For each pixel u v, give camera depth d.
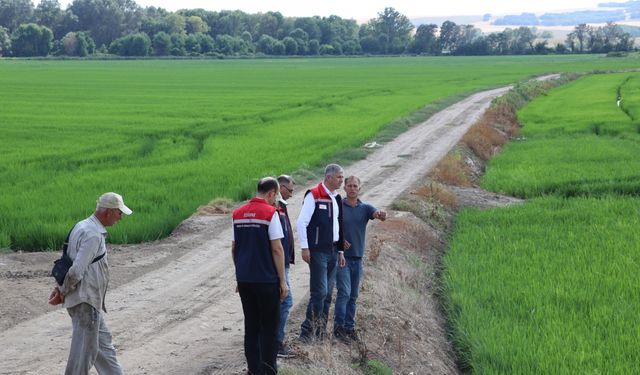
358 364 9.75
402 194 23.72
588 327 11.34
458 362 11.16
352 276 10.55
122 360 9.57
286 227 9.43
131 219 18.19
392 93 77.38
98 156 31.86
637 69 124.50
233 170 27.48
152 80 99.50
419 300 13.12
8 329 10.83
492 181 27.69
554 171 29.28
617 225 19.05
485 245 17.22
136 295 12.69
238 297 12.62
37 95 72.44
